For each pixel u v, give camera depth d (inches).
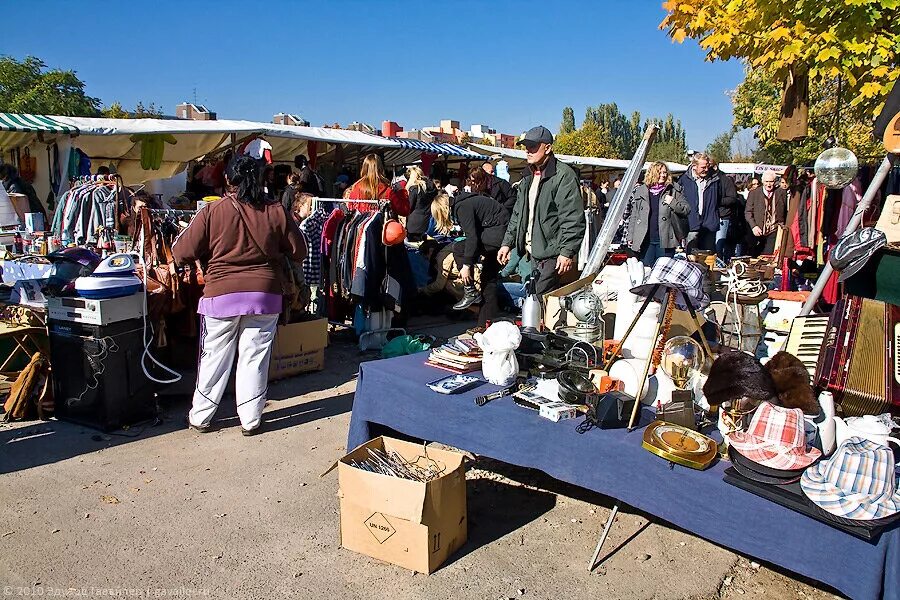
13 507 131.6
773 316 159.8
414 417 130.6
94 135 322.0
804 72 209.0
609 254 309.3
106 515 129.6
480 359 139.8
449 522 114.7
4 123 277.9
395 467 122.5
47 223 319.9
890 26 199.0
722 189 312.2
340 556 116.5
